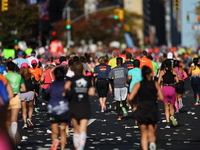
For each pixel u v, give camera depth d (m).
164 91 34.12
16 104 27.88
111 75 39.66
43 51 95.06
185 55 101.62
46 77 40.19
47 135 31.55
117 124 36.97
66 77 35.75
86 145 27.48
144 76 23.59
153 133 23.58
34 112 45.78
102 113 44.53
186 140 29.31
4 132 13.61
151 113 23.23
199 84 51.66
